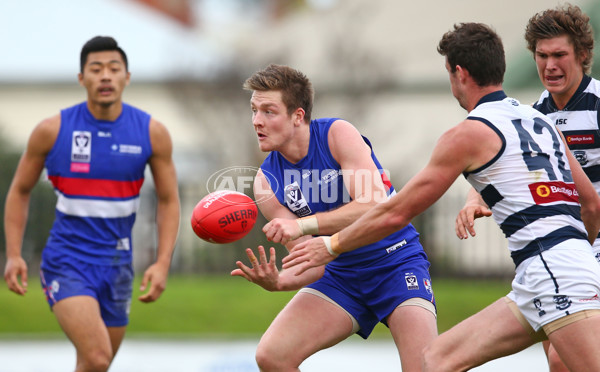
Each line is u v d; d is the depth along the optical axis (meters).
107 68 21.42
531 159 15.24
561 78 18.45
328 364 29.03
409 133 67.69
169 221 22.64
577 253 14.81
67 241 21.48
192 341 33.06
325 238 16.09
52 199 48.75
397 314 17.81
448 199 48.44
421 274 18.20
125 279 22.11
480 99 15.83
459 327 15.70
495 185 15.30
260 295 39.75
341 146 17.89
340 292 18.31
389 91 61.88
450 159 15.21
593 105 19.17
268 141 17.67
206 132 58.78
